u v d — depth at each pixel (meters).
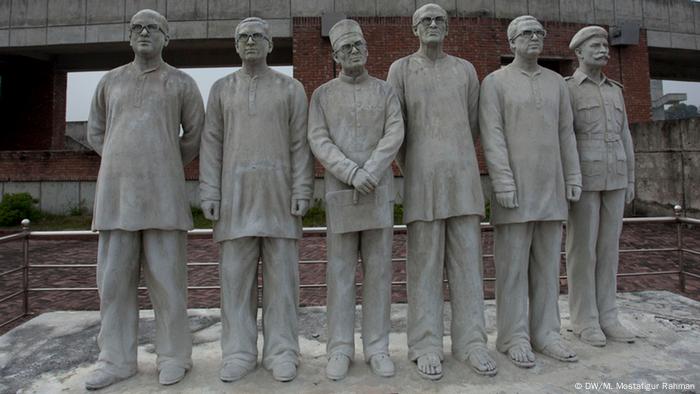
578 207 3.62
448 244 3.25
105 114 3.18
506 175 3.18
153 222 2.93
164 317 3.07
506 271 3.33
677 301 4.81
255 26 3.07
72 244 10.20
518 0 13.23
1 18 13.90
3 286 6.71
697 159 10.31
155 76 3.07
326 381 3.00
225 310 3.12
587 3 13.80
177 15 13.18
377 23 12.71
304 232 4.62
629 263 7.34
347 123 3.06
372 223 3.00
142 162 2.93
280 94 3.10
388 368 3.04
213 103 3.15
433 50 3.24
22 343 3.87
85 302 5.91
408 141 3.26
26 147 16.00
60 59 15.81
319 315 4.57
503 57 13.13
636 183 11.97
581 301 3.68
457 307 3.25
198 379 3.05
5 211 12.60
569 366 3.19
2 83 16.12
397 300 5.66
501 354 3.38
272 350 3.13
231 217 3.02
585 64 3.62
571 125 3.43
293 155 3.17
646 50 14.21
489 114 3.29
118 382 3.02
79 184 13.65
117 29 13.45
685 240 8.92
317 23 12.76
